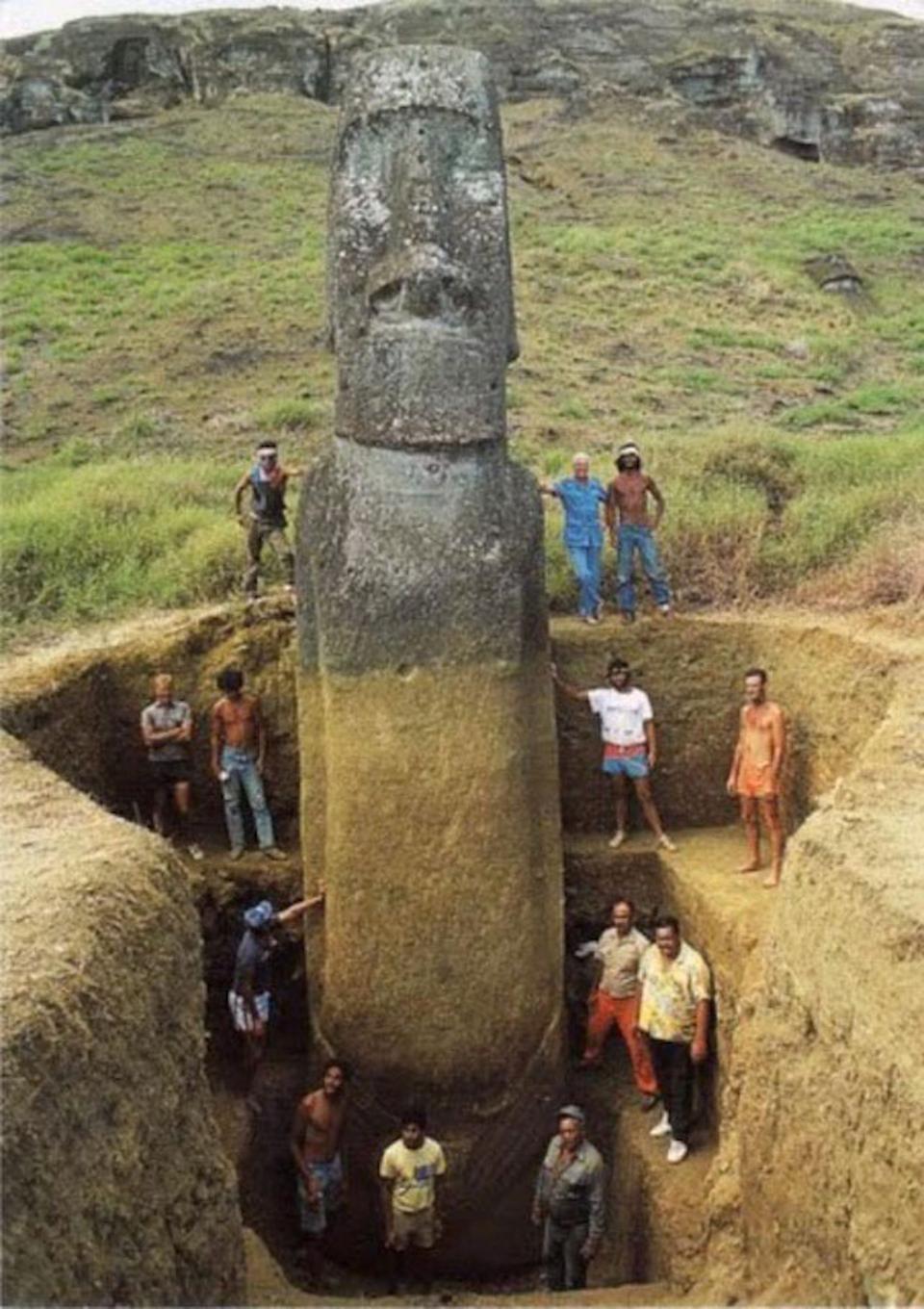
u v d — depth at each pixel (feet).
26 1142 19.17
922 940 22.41
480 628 34.55
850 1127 23.47
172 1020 25.35
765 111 155.43
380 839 34.88
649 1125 36.04
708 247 110.42
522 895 35.42
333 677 34.83
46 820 29.35
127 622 47.21
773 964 27.55
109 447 73.10
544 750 36.58
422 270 32.53
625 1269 34.60
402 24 162.30
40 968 21.89
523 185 129.08
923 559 45.83
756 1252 27.58
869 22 179.42
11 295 99.76
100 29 157.58
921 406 80.02
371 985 35.32
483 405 33.94
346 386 34.30
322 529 35.04
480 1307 30.55
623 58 161.27
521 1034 35.73
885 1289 21.68
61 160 132.36
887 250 115.55
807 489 56.85
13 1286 17.97
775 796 37.96
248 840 42.91
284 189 123.44
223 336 90.27
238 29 159.22
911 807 28.43
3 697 38.88
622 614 44.39
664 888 40.40
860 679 39.19
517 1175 36.35
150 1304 22.41
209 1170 25.76
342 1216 36.37
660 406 79.30
